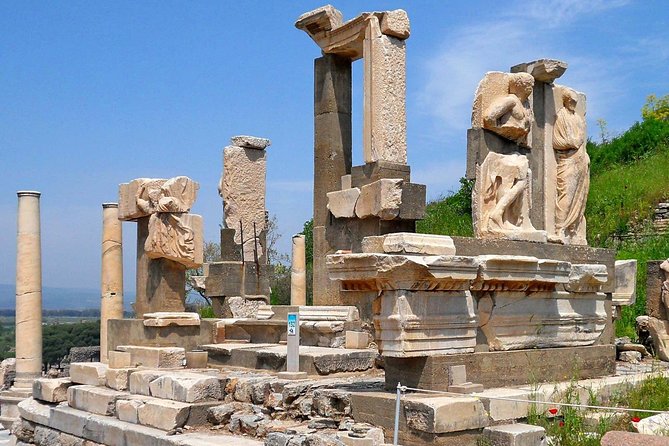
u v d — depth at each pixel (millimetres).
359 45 14570
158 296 13398
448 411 7773
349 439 7688
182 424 9664
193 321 13195
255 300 17547
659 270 13578
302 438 7945
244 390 9977
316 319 13250
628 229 23016
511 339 9555
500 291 9406
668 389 9641
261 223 18922
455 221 25750
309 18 14914
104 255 17734
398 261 8148
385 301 8469
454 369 8570
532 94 11141
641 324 14125
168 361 12078
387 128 13805
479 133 10062
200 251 13430
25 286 18078
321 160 14984
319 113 15109
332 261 8719
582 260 10961
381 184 13242
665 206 22984
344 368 11094
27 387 17734
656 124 30406
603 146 31031
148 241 13203
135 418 10289
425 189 13602
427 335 8430
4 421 17000
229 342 13625
